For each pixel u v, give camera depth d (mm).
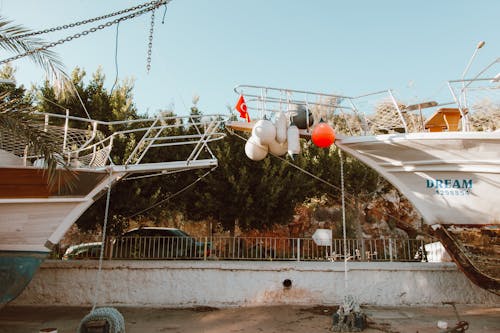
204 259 10008
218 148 12531
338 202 15625
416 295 9148
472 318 7758
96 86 12836
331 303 9055
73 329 6887
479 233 7523
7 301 6828
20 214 6902
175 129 12914
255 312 8289
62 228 7066
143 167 7719
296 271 9219
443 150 7645
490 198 7473
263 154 8102
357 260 10867
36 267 6973
